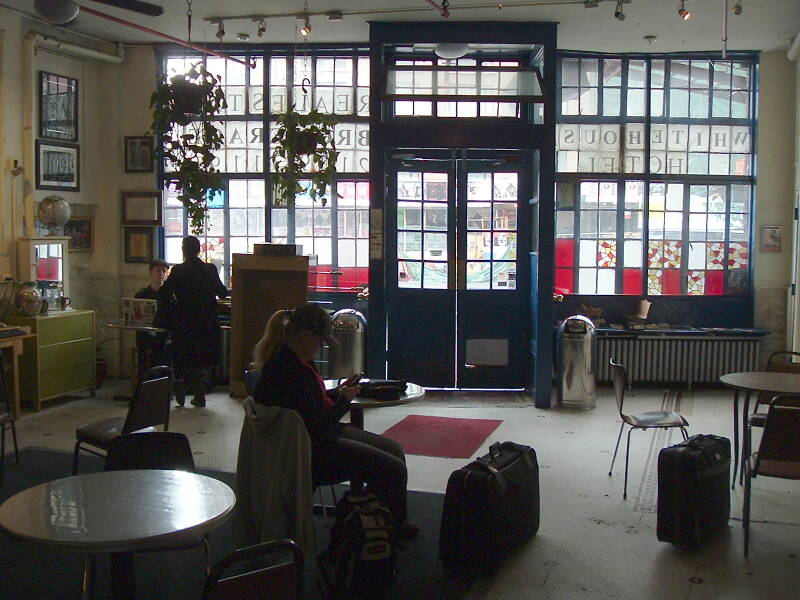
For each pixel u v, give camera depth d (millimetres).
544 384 7594
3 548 4207
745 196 8805
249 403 3838
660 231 8789
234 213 8805
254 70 8656
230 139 8734
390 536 3551
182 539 2461
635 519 4672
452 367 8375
